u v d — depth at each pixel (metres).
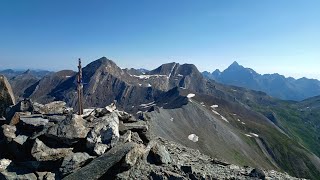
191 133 127.75
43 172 22.22
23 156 23.48
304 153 181.62
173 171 24.16
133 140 25.67
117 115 27.80
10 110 29.91
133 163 22.84
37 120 25.69
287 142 191.12
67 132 23.45
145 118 33.25
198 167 26.33
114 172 22.31
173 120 133.25
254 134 188.38
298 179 28.03
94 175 21.34
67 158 22.17
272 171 29.98
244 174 26.09
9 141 24.02
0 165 22.27
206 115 157.38
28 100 29.97
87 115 27.12
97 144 23.22
